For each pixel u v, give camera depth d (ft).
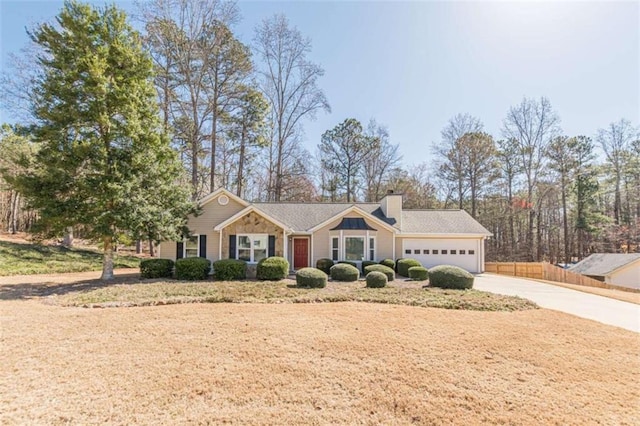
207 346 19.21
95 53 43.96
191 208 54.44
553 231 111.96
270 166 98.43
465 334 22.38
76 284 41.63
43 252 67.26
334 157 117.29
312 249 62.44
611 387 14.83
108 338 20.48
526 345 20.34
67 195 43.04
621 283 73.77
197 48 76.38
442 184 116.37
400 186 117.80
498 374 16.03
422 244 67.41
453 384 14.85
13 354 17.51
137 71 46.80
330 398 13.43
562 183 103.60
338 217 63.46
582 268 83.56
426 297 34.94
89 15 43.60
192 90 77.41
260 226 56.80
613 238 98.68
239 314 27.22
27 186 40.93
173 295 34.63
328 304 32.12
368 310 29.25
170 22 72.74
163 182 48.98
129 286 39.42
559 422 11.91
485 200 111.14
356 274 48.06
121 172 43.50
